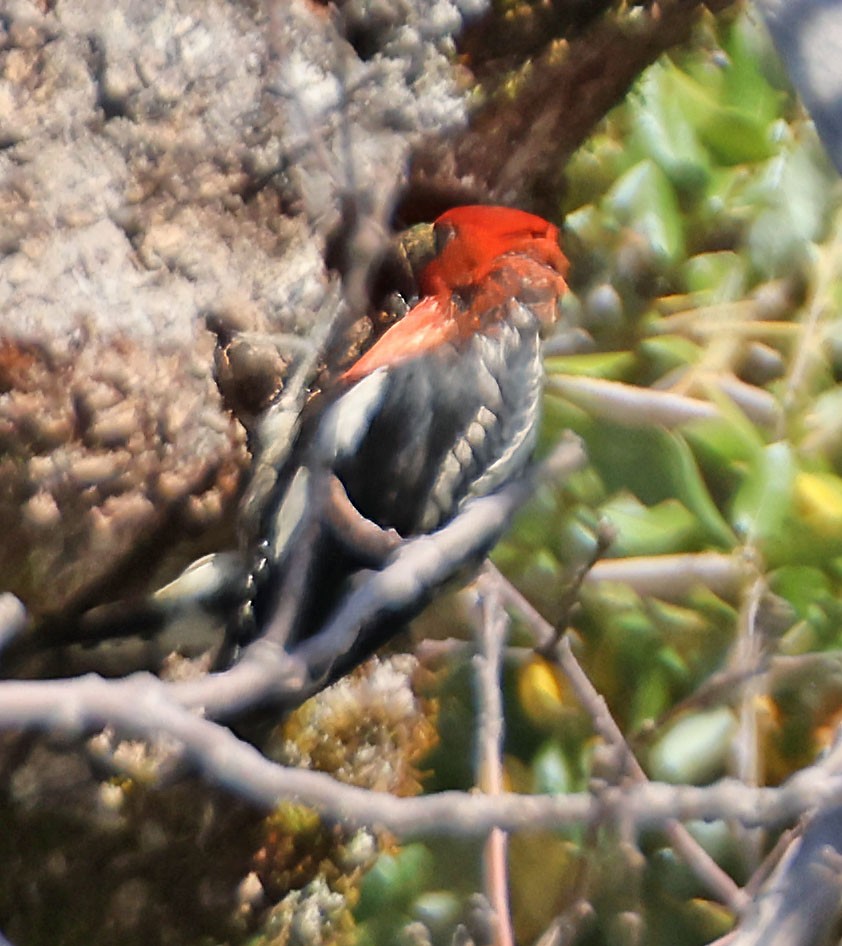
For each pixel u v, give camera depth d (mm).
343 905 7168
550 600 7293
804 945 4066
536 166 7922
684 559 7207
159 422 6992
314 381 6816
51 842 6996
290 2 7066
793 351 8109
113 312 6926
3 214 6797
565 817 3238
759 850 6473
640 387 7977
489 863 5777
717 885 5441
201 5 7105
